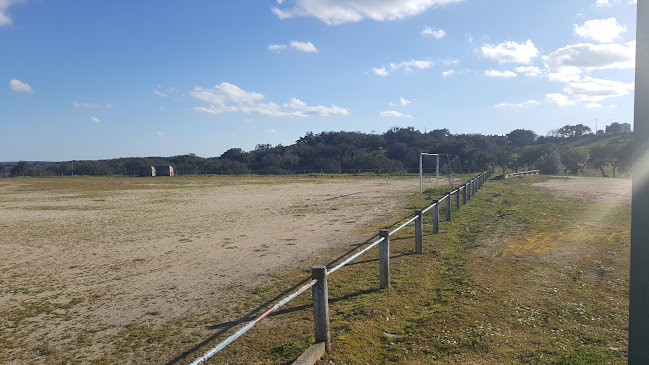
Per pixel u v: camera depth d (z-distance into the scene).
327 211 17.50
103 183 43.28
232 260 9.30
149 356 4.66
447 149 68.44
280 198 23.92
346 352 4.29
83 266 9.22
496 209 15.73
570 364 3.77
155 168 63.12
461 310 5.30
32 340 5.30
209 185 37.50
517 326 4.77
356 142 106.19
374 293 6.29
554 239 9.65
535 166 50.75
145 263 9.34
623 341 4.26
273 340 4.80
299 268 8.30
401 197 22.67
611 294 5.74
